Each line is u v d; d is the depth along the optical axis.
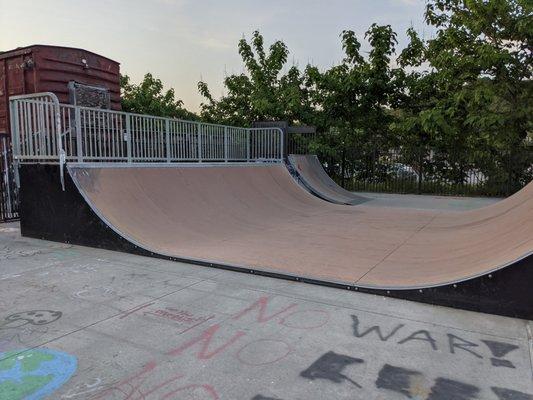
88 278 4.57
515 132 13.73
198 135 10.11
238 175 10.10
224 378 2.53
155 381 2.50
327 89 17.86
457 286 3.63
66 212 6.30
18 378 2.53
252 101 18.86
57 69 8.73
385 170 16.58
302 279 4.42
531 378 2.51
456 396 2.32
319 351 2.87
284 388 2.42
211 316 3.49
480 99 12.94
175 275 4.68
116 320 3.41
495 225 6.02
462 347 2.92
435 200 13.37
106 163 6.89
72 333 3.16
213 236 6.54
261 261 5.08
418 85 16.81
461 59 13.75
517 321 3.36
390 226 7.79
